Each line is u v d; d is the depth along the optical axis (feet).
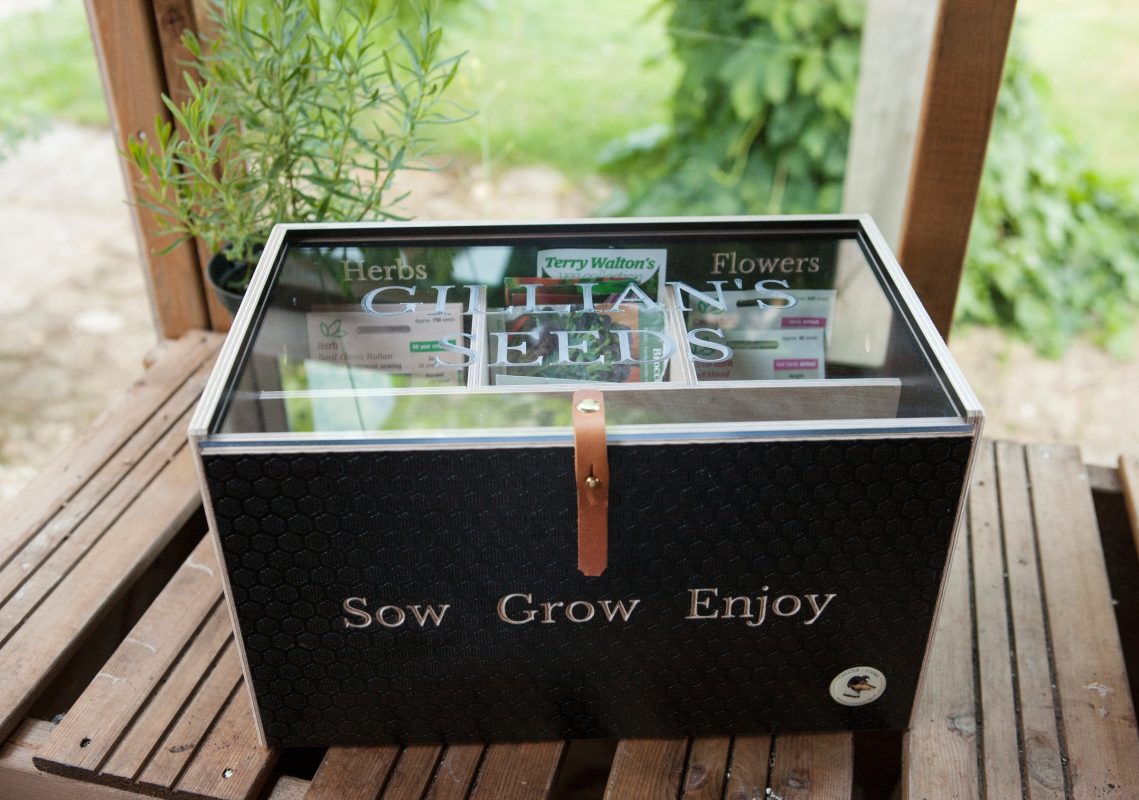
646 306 4.56
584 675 4.16
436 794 4.18
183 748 4.32
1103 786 4.26
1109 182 12.20
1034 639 4.98
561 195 11.14
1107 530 6.21
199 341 7.08
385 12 10.18
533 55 12.51
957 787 4.27
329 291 4.54
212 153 5.44
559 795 5.66
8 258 12.89
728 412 3.73
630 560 3.82
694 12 10.55
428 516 3.66
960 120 5.45
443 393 3.86
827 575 3.89
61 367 11.15
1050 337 11.38
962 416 3.57
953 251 5.86
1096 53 14.78
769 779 4.27
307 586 3.80
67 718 4.42
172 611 4.98
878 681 4.22
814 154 10.50
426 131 11.21
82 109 15.92
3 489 9.44
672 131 11.21
